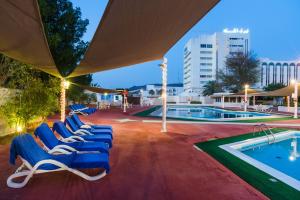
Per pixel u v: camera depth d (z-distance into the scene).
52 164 4.33
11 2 3.24
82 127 8.38
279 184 4.65
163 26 4.49
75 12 19.42
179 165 5.78
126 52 6.65
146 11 3.68
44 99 9.77
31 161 4.21
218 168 5.57
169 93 102.00
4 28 4.23
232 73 55.62
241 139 9.70
